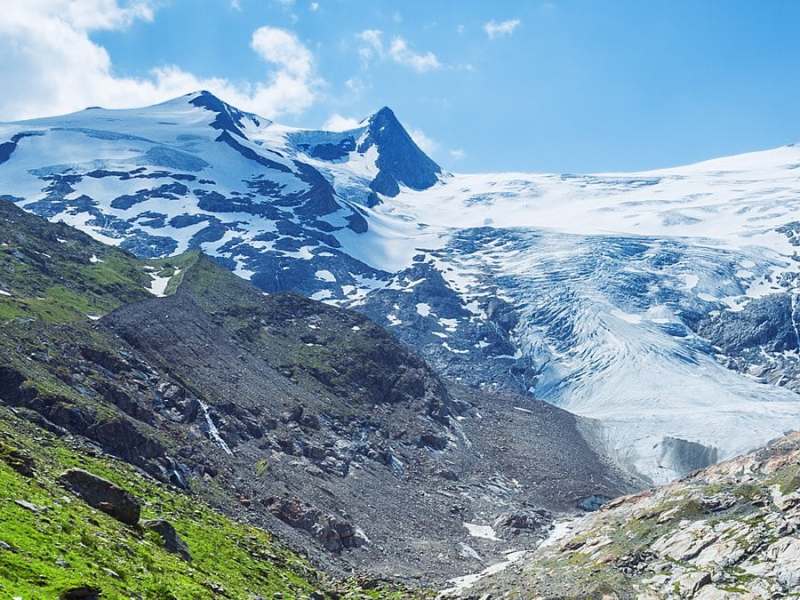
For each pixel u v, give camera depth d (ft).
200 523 378.94
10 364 458.09
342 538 549.54
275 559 382.01
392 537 601.62
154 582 221.66
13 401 437.17
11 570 179.11
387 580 465.06
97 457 413.18
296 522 530.68
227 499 502.38
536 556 508.94
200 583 249.14
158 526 286.87
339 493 638.53
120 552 232.73
